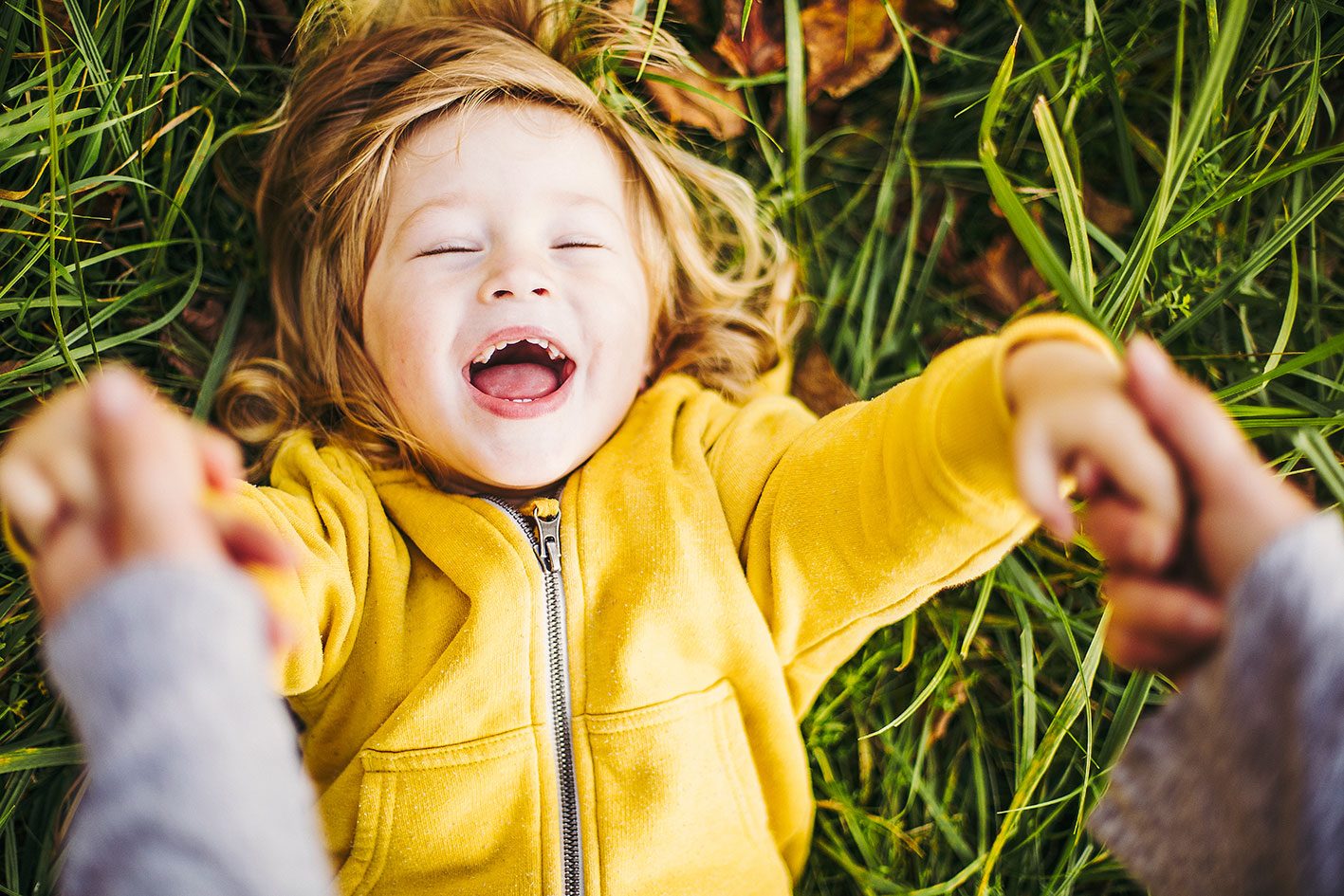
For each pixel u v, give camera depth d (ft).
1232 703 2.04
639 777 3.67
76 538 1.98
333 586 3.68
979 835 4.99
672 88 5.49
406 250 3.98
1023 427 2.26
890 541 3.24
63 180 4.48
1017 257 5.65
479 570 3.75
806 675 4.18
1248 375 4.88
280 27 5.35
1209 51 4.65
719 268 5.68
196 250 5.00
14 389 4.57
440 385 3.86
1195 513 2.23
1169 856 2.28
